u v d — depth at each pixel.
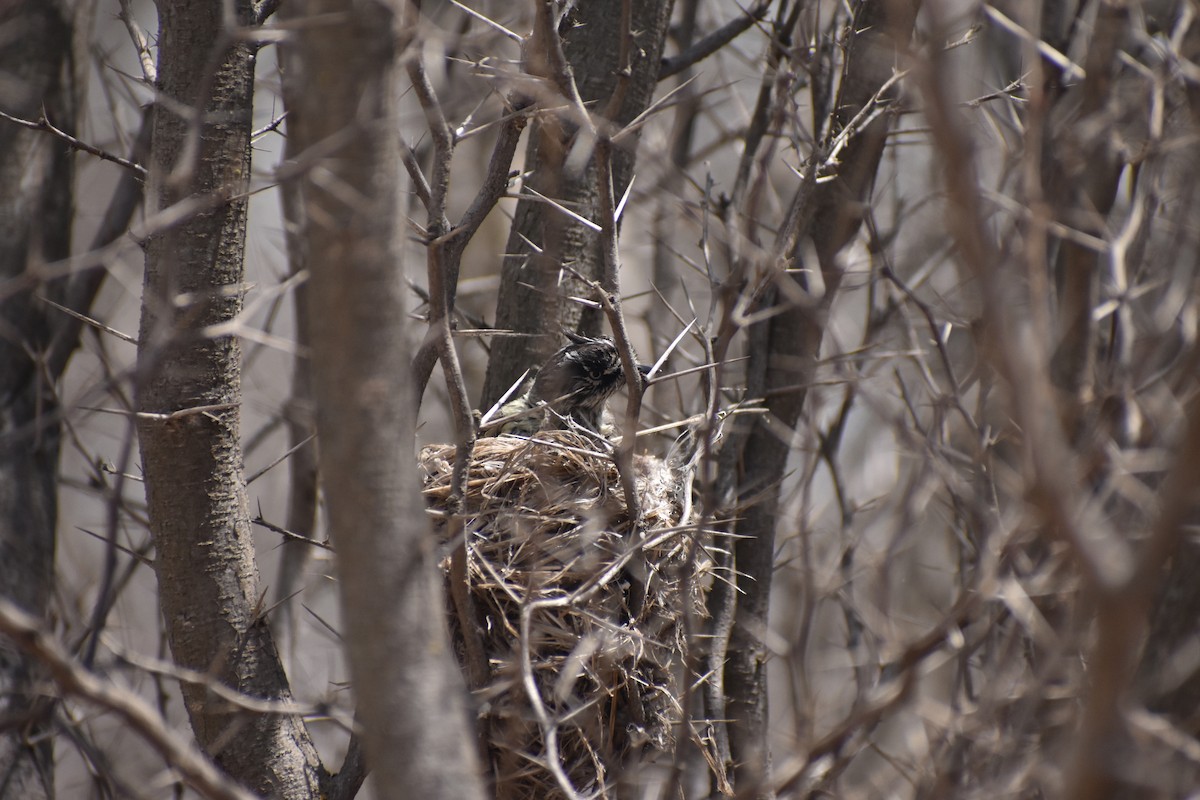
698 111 14.16
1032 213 5.58
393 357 5.73
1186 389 7.30
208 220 8.28
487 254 20.02
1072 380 7.92
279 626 13.21
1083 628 6.25
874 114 8.95
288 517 13.73
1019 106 9.98
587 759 8.54
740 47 16.78
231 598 8.59
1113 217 10.20
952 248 9.95
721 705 10.02
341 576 5.77
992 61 11.14
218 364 8.48
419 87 7.10
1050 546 7.12
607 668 8.63
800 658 7.09
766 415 10.69
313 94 5.64
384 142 5.63
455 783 5.67
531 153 11.16
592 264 10.78
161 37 8.48
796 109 9.95
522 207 10.98
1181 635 7.27
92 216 16.44
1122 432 7.30
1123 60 8.86
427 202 7.68
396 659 5.68
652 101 11.73
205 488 8.48
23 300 12.07
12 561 11.41
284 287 6.25
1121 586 4.27
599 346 11.41
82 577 15.09
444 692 5.76
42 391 12.09
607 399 11.88
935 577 12.86
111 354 16.19
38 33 12.45
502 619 8.65
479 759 8.48
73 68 12.75
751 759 9.95
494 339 11.10
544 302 10.77
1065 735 6.72
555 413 10.24
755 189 8.20
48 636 4.95
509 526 9.00
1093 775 4.59
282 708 6.50
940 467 7.21
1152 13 9.47
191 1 8.30
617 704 8.81
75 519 17.83
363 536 5.70
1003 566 6.64
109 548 6.64
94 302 13.68
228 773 8.48
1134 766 4.89
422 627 5.75
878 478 13.77
